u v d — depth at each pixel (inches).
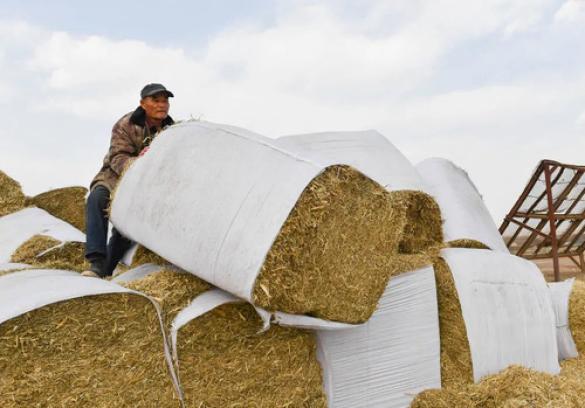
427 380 146.3
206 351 110.3
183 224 116.5
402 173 164.4
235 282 104.1
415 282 146.3
